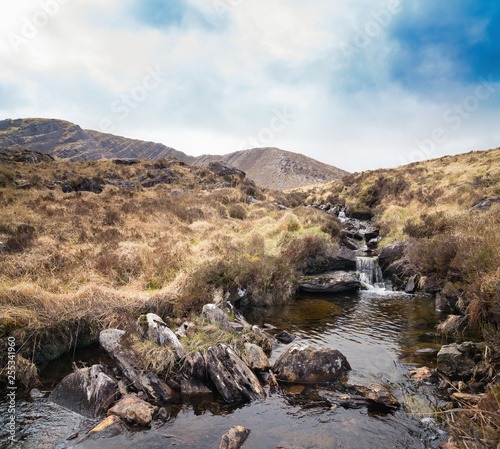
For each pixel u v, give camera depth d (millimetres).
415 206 20938
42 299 5852
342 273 11875
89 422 3867
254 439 3549
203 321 6105
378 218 24266
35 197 16641
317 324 7703
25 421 3848
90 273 7785
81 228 11703
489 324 5801
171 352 4926
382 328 7359
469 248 8391
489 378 4520
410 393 4488
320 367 5066
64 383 4504
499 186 17375
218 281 8602
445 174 27859
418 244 11242
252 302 9383
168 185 28328
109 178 28266
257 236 13172
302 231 14211
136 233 11859
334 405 4266
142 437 3566
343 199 35906
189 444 3469
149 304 6926
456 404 4109
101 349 5988
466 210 14352
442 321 7664
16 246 8852
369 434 3619
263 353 5480
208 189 29641
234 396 4426
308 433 3652
